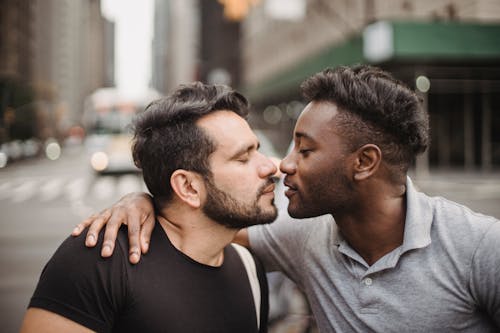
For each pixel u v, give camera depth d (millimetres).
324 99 1406
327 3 26734
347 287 1467
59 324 1283
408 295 1390
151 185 1479
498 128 19703
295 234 1624
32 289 5406
